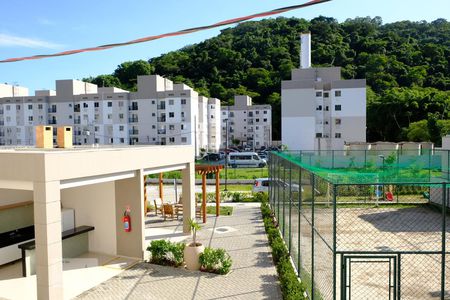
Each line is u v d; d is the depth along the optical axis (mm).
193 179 15164
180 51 115812
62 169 8922
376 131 68500
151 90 62312
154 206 19641
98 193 12547
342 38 101375
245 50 108000
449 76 80812
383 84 79812
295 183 11148
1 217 11992
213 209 20188
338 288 8859
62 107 65375
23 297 9156
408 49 90375
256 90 96312
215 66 102312
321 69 56250
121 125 63000
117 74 98562
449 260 10977
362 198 22531
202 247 11172
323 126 54625
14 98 66625
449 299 8281
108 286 9781
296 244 10742
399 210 19438
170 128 61875
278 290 9391
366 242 13219
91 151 9875
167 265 11414
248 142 80188
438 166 27125
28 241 11516
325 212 13430
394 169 26641
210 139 73312
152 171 12672
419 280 9469
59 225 8805
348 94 53344
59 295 8758
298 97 54219
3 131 67500
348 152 32281
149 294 9242
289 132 54594
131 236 12062
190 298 8969
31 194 13227
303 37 65938
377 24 125812
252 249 12945
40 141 15984
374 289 8828
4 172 8969
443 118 60062
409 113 63062
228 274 10578
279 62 102375
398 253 6395
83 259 11961
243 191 27641
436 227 15570
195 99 64062
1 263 10945
